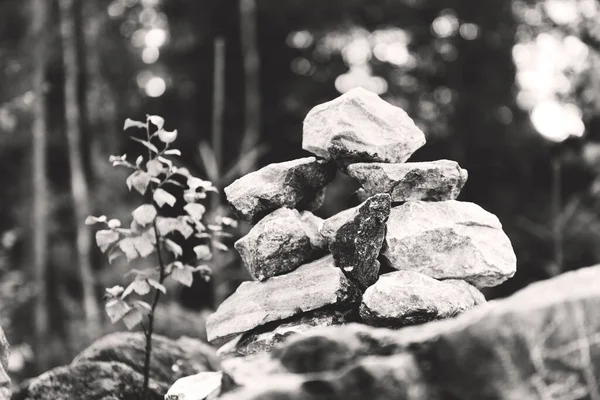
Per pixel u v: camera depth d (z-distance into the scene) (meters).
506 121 18.20
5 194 15.10
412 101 18.02
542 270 13.71
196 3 18.27
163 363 4.51
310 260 3.67
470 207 3.51
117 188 14.38
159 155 3.92
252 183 3.68
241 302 3.57
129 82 17.14
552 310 2.22
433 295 3.23
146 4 18.11
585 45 12.13
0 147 14.56
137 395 4.21
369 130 3.57
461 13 18.55
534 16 17.94
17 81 13.66
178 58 18.55
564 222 11.66
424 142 3.69
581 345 2.21
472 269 3.35
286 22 18.38
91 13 15.23
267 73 18.67
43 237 12.77
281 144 18.20
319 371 2.40
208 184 4.01
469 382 2.20
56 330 13.16
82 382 4.23
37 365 10.70
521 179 17.42
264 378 2.41
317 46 18.83
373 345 2.40
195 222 4.05
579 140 11.43
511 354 2.18
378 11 18.47
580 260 13.55
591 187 13.20
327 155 3.71
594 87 10.80
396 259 3.40
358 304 3.44
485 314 2.24
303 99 17.94
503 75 18.58
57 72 14.90
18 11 15.81
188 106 18.33
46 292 13.02
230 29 18.30
